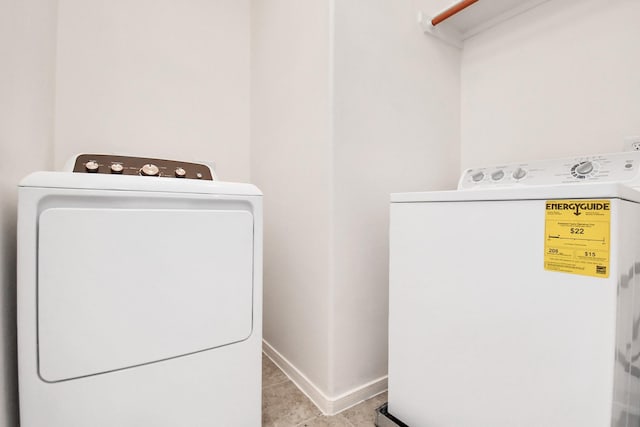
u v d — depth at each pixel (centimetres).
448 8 146
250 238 99
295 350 149
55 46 136
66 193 73
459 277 90
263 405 128
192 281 88
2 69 78
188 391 88
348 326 128
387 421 110
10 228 81
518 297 77
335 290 124
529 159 147
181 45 175
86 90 149
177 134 175
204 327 90
